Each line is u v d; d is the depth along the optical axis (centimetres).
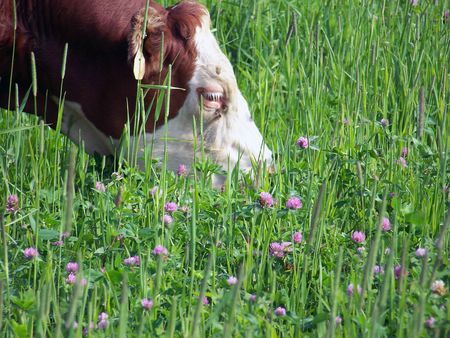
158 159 775
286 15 1221
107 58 800
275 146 905
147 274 601
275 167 821
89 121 824
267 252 655
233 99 820
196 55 802
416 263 613
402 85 1034
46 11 802
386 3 1255
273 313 560
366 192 750
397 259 633
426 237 662
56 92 819
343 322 559
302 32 1207
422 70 1055
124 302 477
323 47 1114
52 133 897
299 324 546
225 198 724
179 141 821
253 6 1200
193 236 628
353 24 1181
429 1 1217
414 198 739
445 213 729
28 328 516
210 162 803
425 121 905
